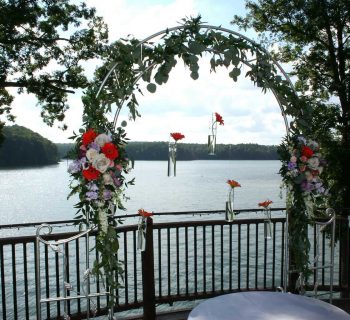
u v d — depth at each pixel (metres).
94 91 3.26
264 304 2.43
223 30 3.41
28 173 100.25
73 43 14.43
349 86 10.76
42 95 13.94
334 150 10.38
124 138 3.20
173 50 3.22
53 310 8.78
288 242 3.75
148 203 37.03
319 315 2.27
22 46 13.52
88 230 3.18
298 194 3.63
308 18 11.12
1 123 15.49
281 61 12.38
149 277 3.79
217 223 4.40
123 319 3.93
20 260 14.74
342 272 4.71
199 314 2.28
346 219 4.64
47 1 13.67
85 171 2.98
